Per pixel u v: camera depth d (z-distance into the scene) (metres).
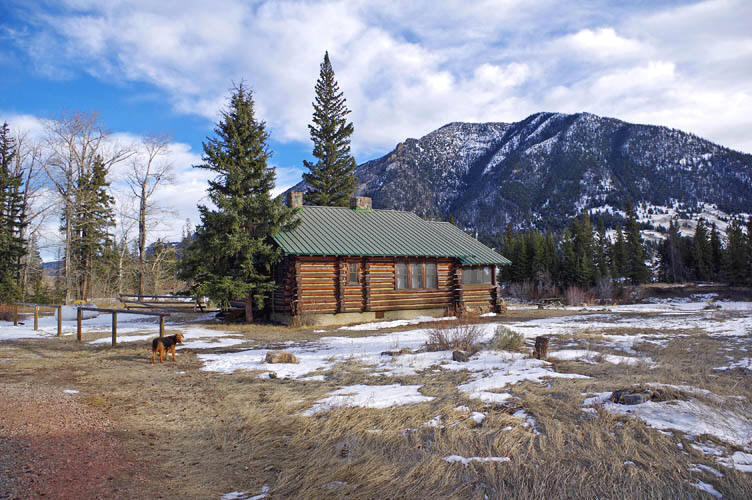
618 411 5.78
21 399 7.19
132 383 8.90
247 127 21.73
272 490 4.23
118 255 48.16
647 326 17.86
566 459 4.48
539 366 9.15
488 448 4.85
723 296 51.78
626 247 76.44
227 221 19.94
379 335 16.53
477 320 20.41
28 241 38.06
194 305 22.11
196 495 4.14
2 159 41.00
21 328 19.34
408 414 6.23
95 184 36.66
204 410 7.01
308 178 43.22
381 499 3.95
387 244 24.27
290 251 20.64
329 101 43.94
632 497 3.63
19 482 4.18
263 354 12.34
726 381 7.75
